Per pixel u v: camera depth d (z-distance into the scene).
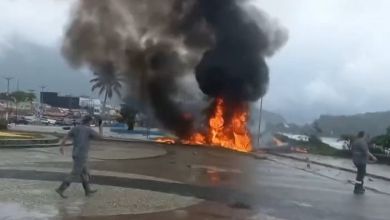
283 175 18.70
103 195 10.36
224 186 13.84
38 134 33.91
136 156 22.89
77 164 9.88
